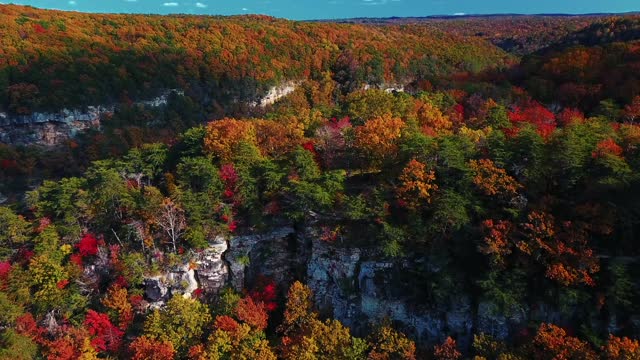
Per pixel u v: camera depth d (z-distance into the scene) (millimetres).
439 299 44344
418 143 49844
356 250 49062
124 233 53625
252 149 56688
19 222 53531
